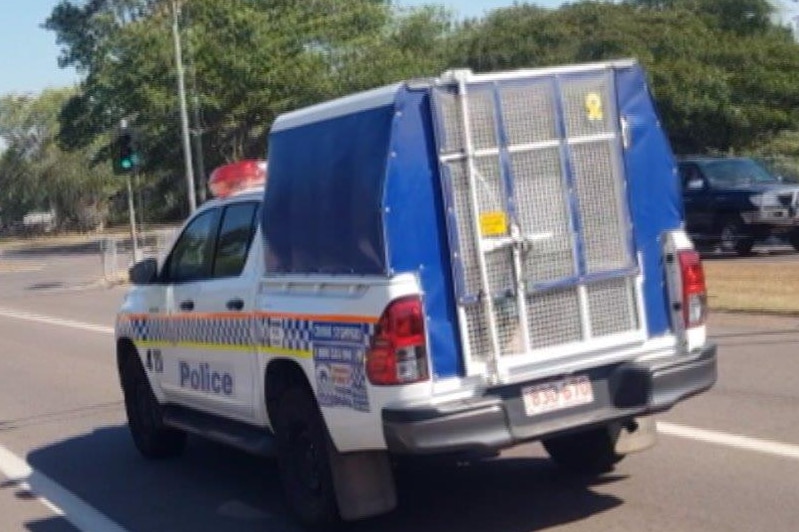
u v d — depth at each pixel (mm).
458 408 6035
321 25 47625
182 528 7676
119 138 31094
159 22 47000
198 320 8297
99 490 8961
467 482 8062
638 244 6684
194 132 45875
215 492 8594
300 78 46375
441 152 6148
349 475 6633
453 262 6148
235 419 8094
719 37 51844
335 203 6410
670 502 7160
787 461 7855
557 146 6438
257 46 46031
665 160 6809
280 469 7320
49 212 90812
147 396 9727
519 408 6258
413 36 56156
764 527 6520
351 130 6320
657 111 6824
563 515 7113
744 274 18812
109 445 10680
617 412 6500
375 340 6059
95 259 49719
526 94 6371
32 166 87375
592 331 6516
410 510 7508
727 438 8594
